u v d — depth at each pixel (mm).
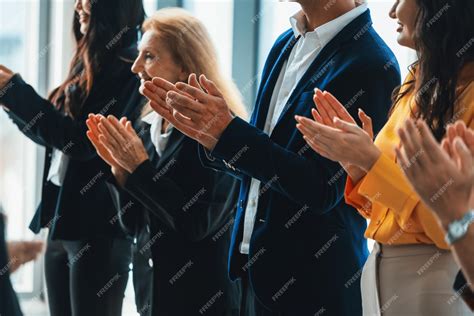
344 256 2762
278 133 2758
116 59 3908
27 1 6961
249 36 6633
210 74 3516
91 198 3867
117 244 3877
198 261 3352
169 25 3486
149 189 3328
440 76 2262
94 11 3891
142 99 3871
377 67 2707
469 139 1788
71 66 4051
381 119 2697
